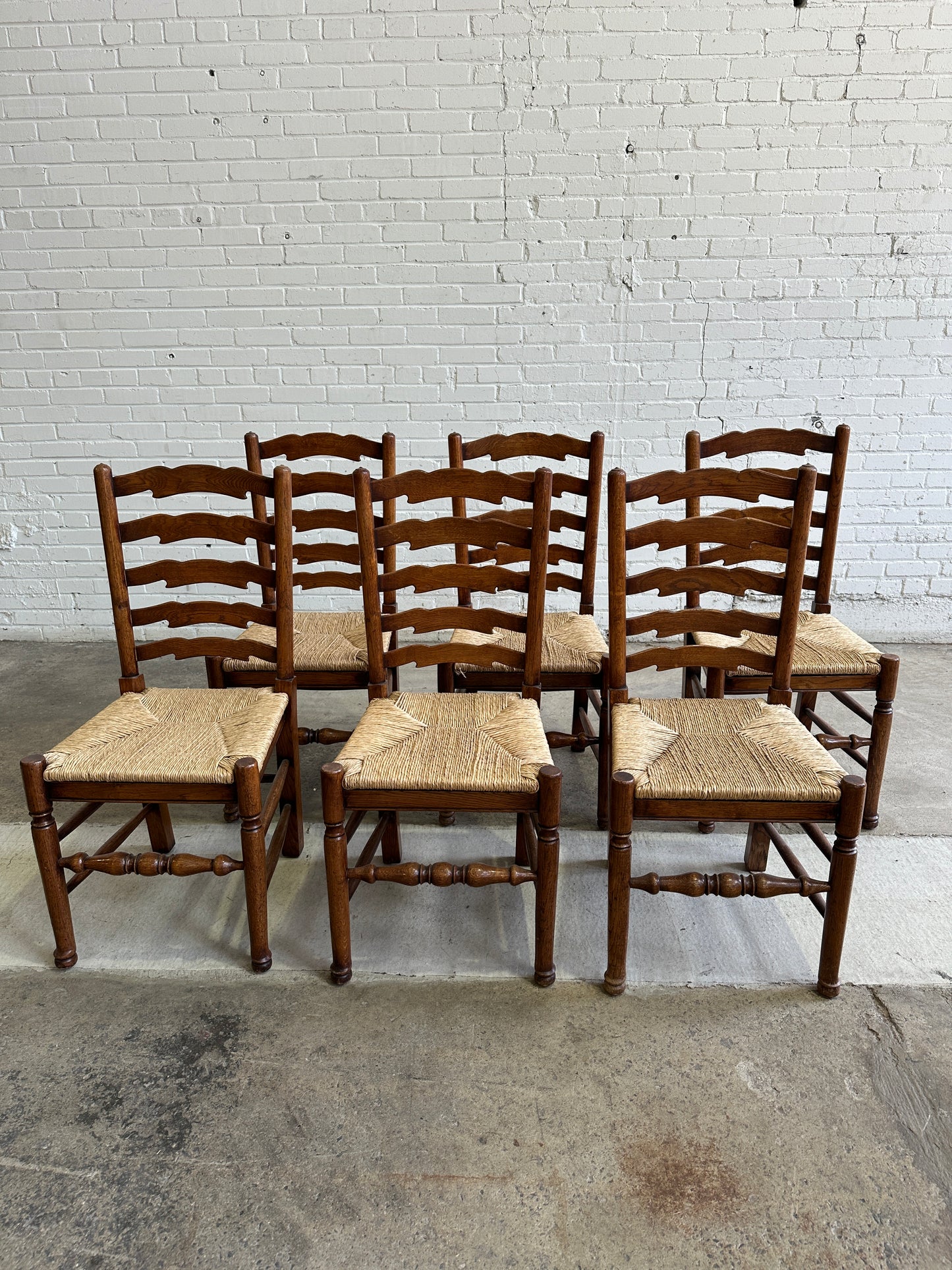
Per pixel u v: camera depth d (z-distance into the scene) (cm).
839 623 222
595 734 254
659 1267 109
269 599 235
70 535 350
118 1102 135
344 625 231
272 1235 114
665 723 168
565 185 305
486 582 173
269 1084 138
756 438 223
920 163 296
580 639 213
